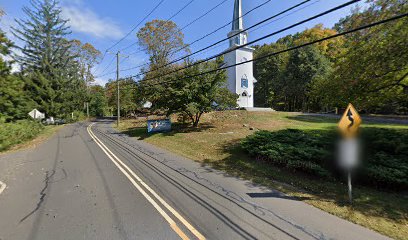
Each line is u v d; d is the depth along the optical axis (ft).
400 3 27.32
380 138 24.03
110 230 13.76
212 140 43.96
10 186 22.22
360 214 15.96
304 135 31.09
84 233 13.46
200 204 17.47
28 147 47.14
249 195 19.51
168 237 13.00
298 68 116.37
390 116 82.12
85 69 192.03
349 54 33.27
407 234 13.46
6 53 72.79
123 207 16.93
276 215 15.76
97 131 76.59
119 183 22.41
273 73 155.74
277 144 29.35
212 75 56.54
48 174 26.13
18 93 76.84
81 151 40.47
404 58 26.40
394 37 26.94
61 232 13.60
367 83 29.96
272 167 27.14
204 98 54.39
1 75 73.82
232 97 58.39
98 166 29.30
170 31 113.09
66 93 127.34
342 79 32.32
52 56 132.26
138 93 77.92
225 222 14.71
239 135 45.83
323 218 15.38
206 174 25.84
